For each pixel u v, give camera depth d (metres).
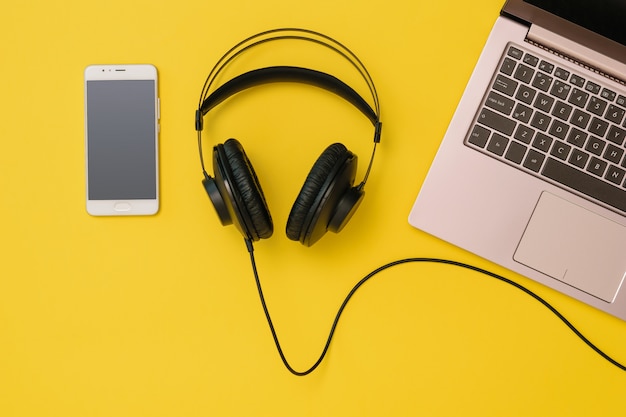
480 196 0.71
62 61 0.76
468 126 0.71
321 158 0.63
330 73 0.75
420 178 0.75
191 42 0.75
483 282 0.74
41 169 0.76
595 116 0.70
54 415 0.76
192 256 0.75
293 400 0.75
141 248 0.75
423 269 0.75
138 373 0.75
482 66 0.71
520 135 0.70
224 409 0.75
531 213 0.71
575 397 0.75
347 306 0.75
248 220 0.64
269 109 0.75
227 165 0.63
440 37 0.75
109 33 0.76
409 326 0.75
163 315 0.75
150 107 0.74
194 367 0.75
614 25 0.65
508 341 0.75
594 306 0.72
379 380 0.75
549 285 0.72
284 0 0.75
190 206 0.75
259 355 0.75
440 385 0.75
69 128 0.76
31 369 0.76
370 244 0.75
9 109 0.76
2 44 0.76
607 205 0.71
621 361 0.74
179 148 0.75
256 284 0.75
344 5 0.75
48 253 0.76
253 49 0.75
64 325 0.75
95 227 0.75
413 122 0.75
